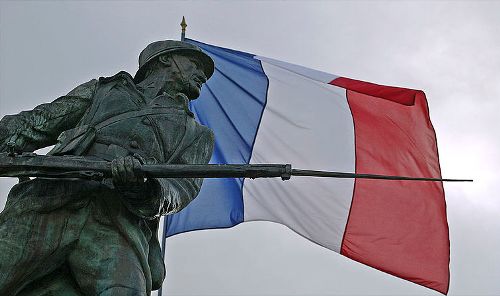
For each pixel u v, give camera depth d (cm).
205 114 2209
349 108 2250
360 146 2222
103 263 1009
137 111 1134
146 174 993
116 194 1040
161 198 1015
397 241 2172
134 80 1241
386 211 2180
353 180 2197
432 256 2159
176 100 1180
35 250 1006
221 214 2128
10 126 1126
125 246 1023
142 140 1109
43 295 1015
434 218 2180
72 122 1145
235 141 2205
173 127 1138
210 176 1016
